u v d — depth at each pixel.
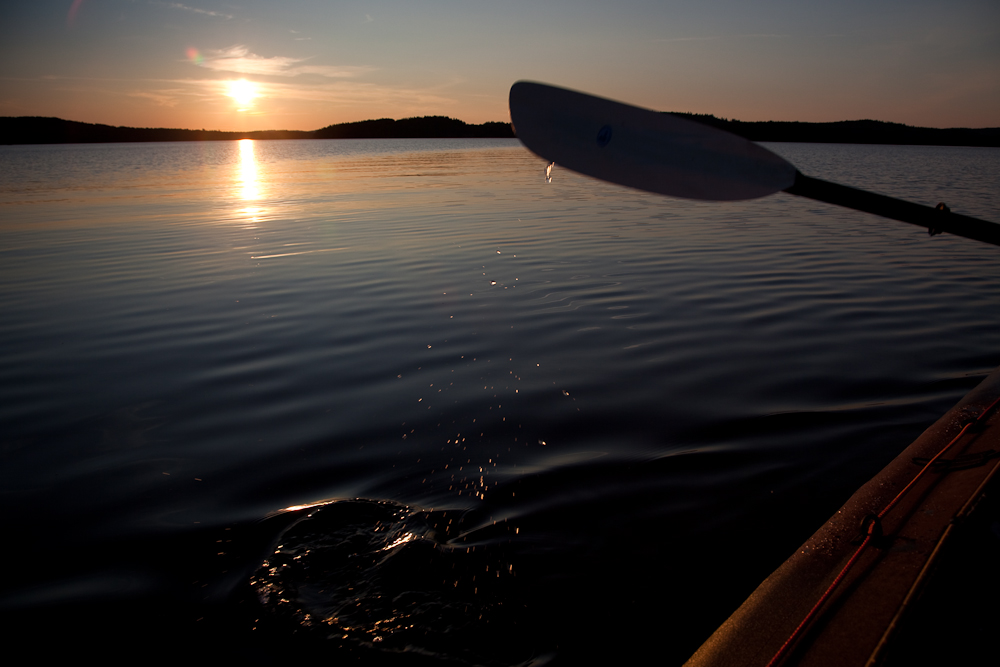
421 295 5.87
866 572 1.60
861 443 2.90
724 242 8.65
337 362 4.21
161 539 2.33
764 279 6.33
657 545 2.21
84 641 1.82
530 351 4.33
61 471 2.86
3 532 2.38
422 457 2.91
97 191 19.50
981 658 1.22
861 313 5.09
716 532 2.27
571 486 2.62
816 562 1.70
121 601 1.99
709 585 1.99
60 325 5.16
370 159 44.41
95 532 2.38
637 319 5.00
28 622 1.90
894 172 24.38
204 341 4.70
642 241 8.73
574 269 6.88
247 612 1.94
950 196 14.25
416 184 20.48
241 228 10.77
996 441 2.21
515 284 6.23
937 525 1.75
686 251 7.94
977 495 1.77
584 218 11.32
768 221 10.96
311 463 2.89
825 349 4.24
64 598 2.01
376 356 4.30
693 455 2.85
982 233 1.56
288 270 7.17
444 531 2.33
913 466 2.17
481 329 4.82
